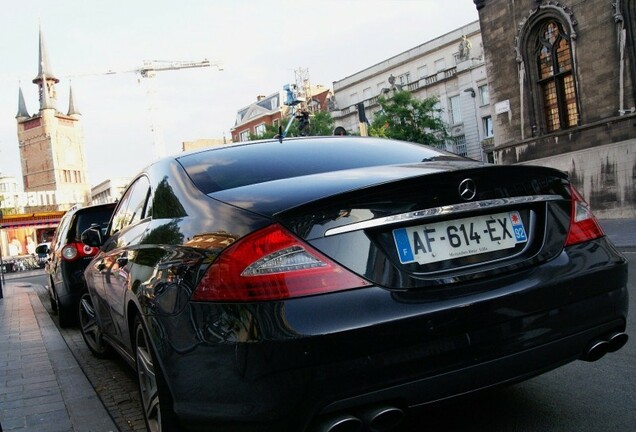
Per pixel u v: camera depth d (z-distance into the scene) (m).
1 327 8.31
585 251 2.60
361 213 2.20
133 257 3.20
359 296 2.10
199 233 2.48
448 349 2.16
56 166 125.50
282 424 2.04
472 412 3.19
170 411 2.54
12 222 58.00
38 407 3.90
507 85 22.92
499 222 2.47
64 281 7.44
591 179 19.61
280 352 2.01
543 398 3.34
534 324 2.34
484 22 23.69
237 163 3.09
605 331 2.61
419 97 51.19
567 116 20.94
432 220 2.32
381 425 2.13
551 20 20.89
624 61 18.27
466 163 2.96
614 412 3.05
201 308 2.20
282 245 2.12
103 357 5.53
